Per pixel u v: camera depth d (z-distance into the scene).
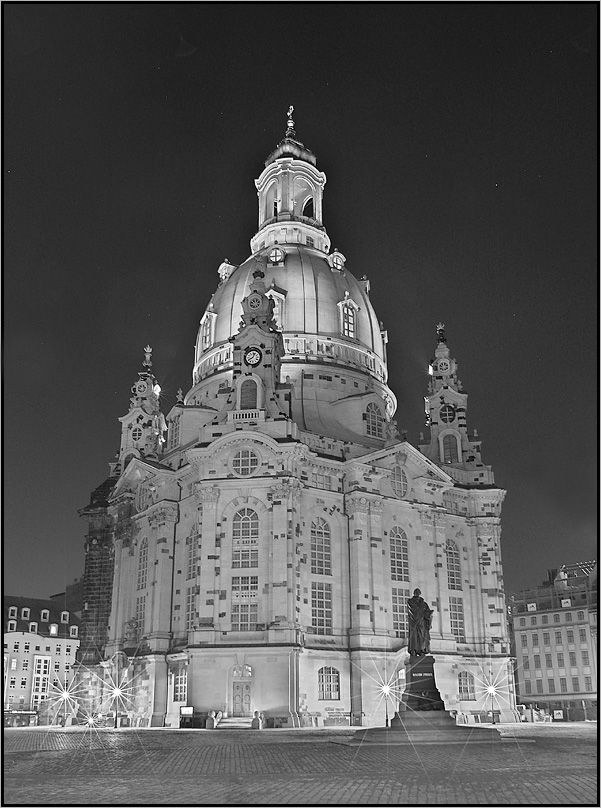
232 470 84.50
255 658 77.31
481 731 48.00
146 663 88.62
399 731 48.00
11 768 34.81
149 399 118.12
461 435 108.25
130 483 103.75
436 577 93.88
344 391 102.62
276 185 129.88
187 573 90.38
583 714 121.31
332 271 113.56
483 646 96.50
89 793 25.75
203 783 28.33
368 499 89.44
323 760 37.16
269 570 80.81
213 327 111.94
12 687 135.75
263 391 89.06
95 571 108.38
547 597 141.38
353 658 83.50
